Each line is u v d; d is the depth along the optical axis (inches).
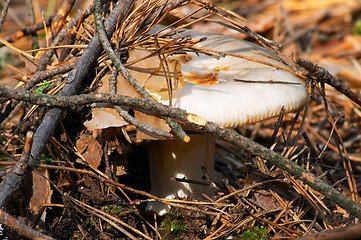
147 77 42.1
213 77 43.4
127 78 41.8
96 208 42.4
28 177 41.3
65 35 43.1
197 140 43.4
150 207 43.5
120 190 42.8
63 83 42.2
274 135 42.9
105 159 42.4
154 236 42.7
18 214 41.8
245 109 42.0
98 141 42.3
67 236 42.2
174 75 42.1
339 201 41.4
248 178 42.7
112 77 41.9
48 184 42.1
